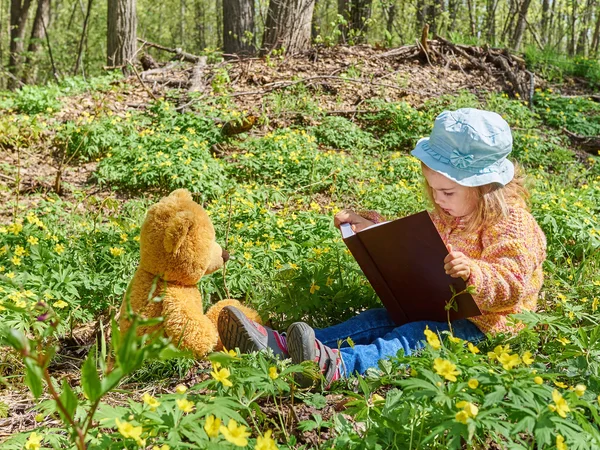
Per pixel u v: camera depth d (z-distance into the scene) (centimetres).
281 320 366
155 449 184
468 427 182
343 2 1650
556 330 310
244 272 400
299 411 265
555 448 195
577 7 2356
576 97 1123
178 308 299
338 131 886
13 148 787
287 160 745
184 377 307
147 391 294
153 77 1098
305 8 1269
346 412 229
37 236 429
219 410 200
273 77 1084
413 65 1170
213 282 389
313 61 1170
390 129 936
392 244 296
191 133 818
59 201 606
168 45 3516
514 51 1355
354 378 281
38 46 2083
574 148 955
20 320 326
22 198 662
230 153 826
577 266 462
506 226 301
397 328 300
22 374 304
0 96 1033
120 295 371
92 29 2831
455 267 277
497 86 1131
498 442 199
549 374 215
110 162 725
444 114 306
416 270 296
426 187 340
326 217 512
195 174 673
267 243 454
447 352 226
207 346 304
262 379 229
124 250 405
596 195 612
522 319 285
